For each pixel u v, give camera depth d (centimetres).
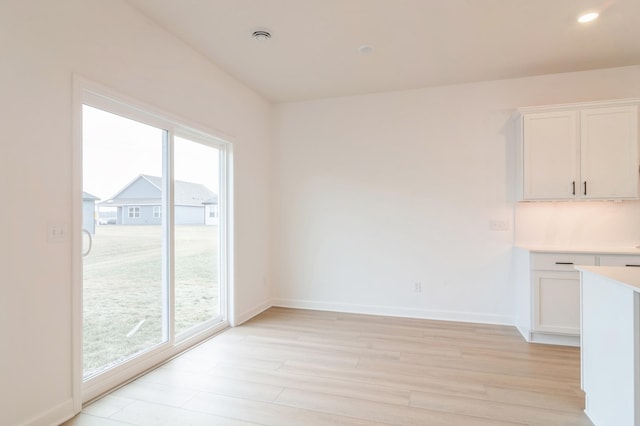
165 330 287
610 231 343
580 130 322
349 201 428
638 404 156
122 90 236
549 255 312
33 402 183
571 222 353
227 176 369
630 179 310
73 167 204
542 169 331
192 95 305
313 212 441
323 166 438
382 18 260
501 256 376
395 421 196
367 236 421
